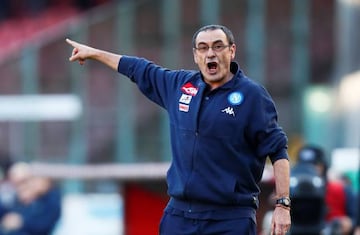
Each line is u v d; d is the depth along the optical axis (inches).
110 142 2192.4
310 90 2228.1
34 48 2271.2
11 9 3184.1
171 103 722.2
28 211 1430.9
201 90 705.0
